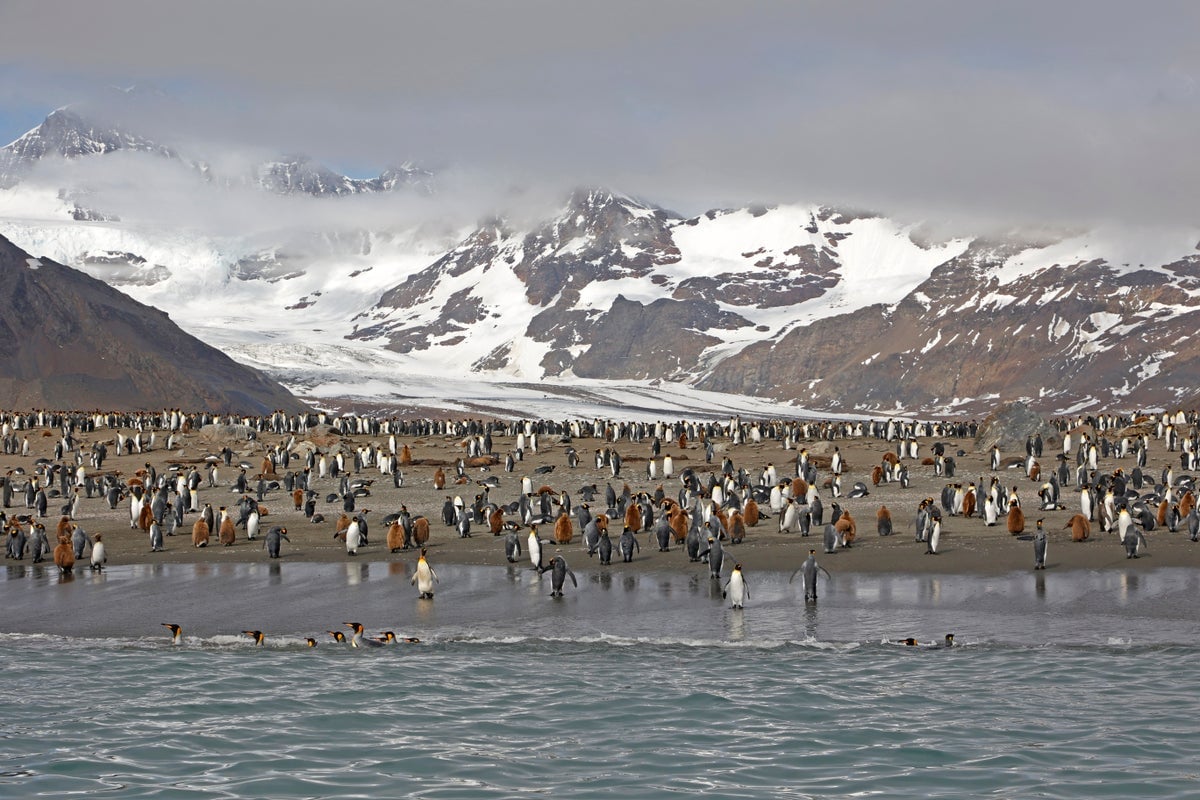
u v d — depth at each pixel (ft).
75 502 205.05
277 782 81.30
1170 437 279.49
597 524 158.81
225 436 330.54
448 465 274.36
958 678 102.42
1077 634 114.62
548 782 80.89
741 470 232.32
